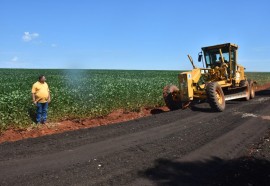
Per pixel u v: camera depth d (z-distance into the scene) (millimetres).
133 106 10711
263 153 5207
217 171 4418
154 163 4668
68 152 5215
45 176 4160
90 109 9625
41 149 5422
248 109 9828
